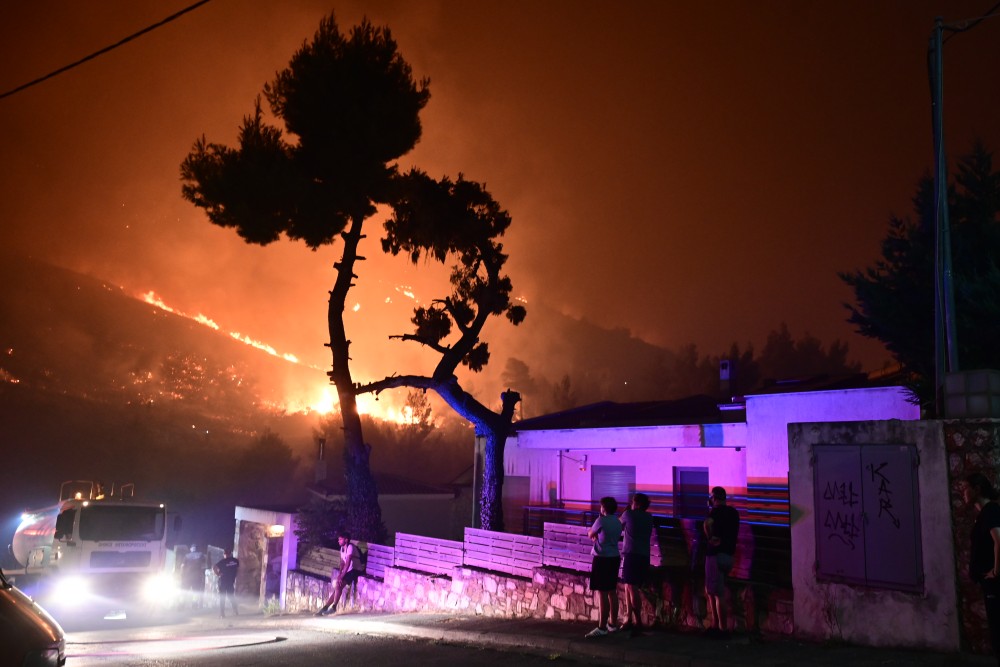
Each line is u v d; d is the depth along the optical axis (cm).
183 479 6475
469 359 2286
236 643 1268
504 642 1118
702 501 2028
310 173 2258
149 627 1983
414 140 2291
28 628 588
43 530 2473
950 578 804
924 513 831
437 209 2275
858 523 880
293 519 2577
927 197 1419
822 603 899
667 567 1159
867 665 754
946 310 978
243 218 2189
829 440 917
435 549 1755
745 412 1900
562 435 2247
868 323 1478
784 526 1622
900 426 862
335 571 2191
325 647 1170
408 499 3133
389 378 2250
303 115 2225
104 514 2170
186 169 2256
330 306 2280
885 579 849
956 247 1354
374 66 2250
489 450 2159
